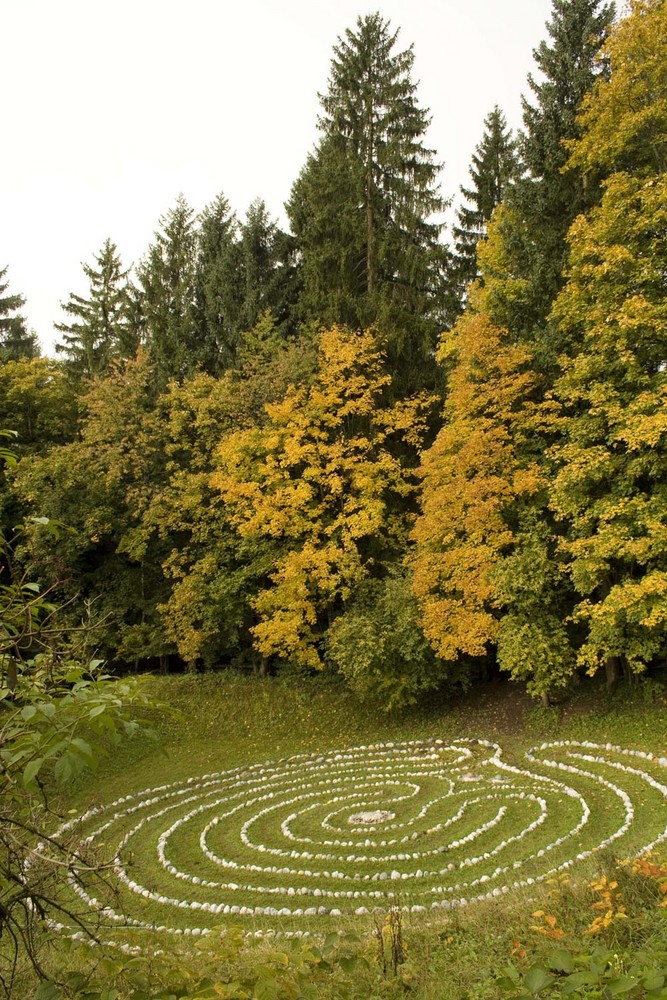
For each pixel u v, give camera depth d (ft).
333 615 83.56
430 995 19.61
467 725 67.92
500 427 63.36
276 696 77.66
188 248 116.37
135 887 39.19
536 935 22.56
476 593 63.82
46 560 77.66
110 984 15.48
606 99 57.21
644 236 55.42
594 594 65.57
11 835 12.39
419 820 46.62
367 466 76.89
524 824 43.21
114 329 118.01
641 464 52.95
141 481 86.89
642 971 13.70
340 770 60.54
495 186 105.50
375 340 82.84
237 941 15.72
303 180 101.04
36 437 96.89
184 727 71.61
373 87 93.40
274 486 80.64
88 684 12.42
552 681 62.90
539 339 63.87
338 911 33.83
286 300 101.76
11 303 134.72
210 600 82.07
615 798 45.09
